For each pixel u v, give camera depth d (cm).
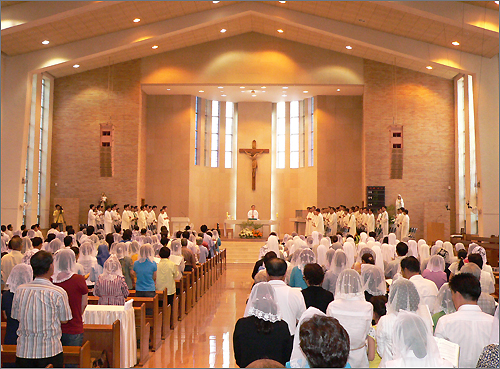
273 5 2311
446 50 2252
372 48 2511
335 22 2297
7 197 2250
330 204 2977
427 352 330
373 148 2723
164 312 923
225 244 2577
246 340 405
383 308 555
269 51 2744
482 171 2203
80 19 2105
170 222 2939
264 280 639
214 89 2881
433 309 576
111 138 2756
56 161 2775
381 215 2480
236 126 3250
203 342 901
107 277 741
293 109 3238
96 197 2759
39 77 2581
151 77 2762
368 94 2731
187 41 2664
